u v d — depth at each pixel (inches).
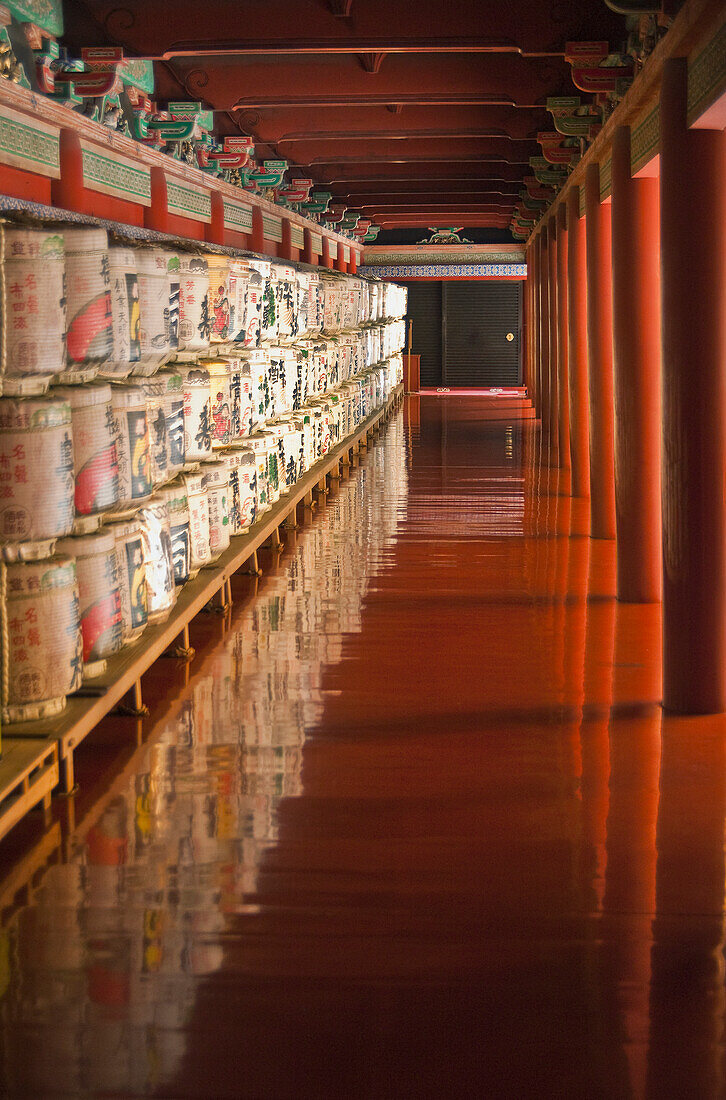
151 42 304.5
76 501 196.7
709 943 136.8
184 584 260.2
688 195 212.1
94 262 199.0
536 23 301.7
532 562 356.5
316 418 490.0
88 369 201.6
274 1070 114.3
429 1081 112.5
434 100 391.2
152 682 238.8
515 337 1171.9
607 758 195.9
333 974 130.3
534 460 610.5
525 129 473.7
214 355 318.0
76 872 154.9
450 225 1094.4
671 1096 110.7
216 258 304.0
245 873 154.5
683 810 174.2
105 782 185.6
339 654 258.5
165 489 251.9
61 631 180.1
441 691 232.1
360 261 1141.7
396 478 551.5
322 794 180.7
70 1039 119.4
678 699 219.6
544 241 730.2
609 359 384.5
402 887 150.3
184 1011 123.8
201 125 461.7
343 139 544.7
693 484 215.5
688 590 217.0
